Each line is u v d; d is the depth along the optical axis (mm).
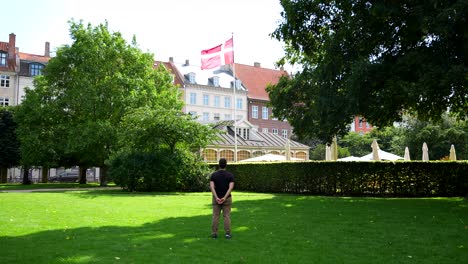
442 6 14539
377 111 17625
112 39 36781
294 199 20562
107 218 12492
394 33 17516
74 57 35781
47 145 35125
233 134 49781
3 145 44656
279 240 8930
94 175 62688
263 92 81125
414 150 57344
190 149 30719
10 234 9539
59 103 35062
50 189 30891
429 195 23562
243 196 23250
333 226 10977
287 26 20016
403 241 8898
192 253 7590
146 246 8188
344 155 70438
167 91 38812
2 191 28125
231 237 9219
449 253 7730
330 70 17922
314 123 22656
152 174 26906
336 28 19594
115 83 34469
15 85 60719
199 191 27859
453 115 24391
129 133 27719
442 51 15297
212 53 33562
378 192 24000
